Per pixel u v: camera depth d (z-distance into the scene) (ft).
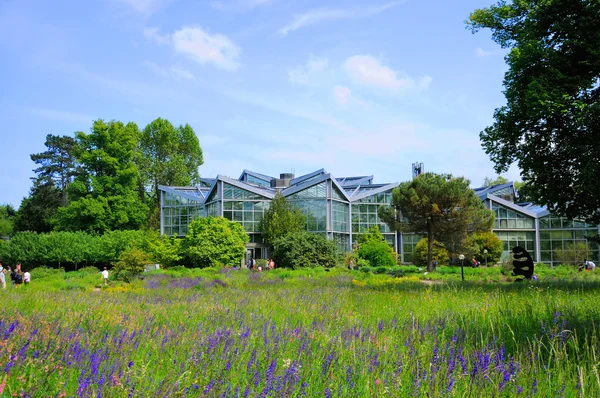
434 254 149.79
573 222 181.78
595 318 28.19
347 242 179.73
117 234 157.28
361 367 18.07
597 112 54.29
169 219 190.49
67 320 27.20
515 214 184.85
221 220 144.77
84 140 189.88
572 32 59.21
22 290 61.41
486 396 15.61
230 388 15.64
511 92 62.49
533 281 74.84
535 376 17.22
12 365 17.01
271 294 53.36
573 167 61.05
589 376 16.79
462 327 25.13
